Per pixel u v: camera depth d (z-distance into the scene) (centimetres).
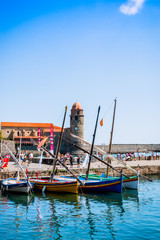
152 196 2431
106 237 1374
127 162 4797
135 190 2728
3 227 1531
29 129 11788
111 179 2859
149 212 1850
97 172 3747
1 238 1360
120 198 2341
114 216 1756
